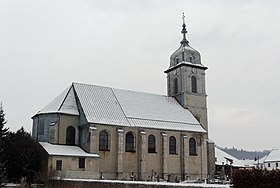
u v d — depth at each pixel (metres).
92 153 61.47
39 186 48.38
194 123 76.81
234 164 106.12
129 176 65.25
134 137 67.88
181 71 83.25
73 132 65.06
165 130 71.06
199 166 73.81
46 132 64.12
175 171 70.81
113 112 68.12
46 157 55.41
